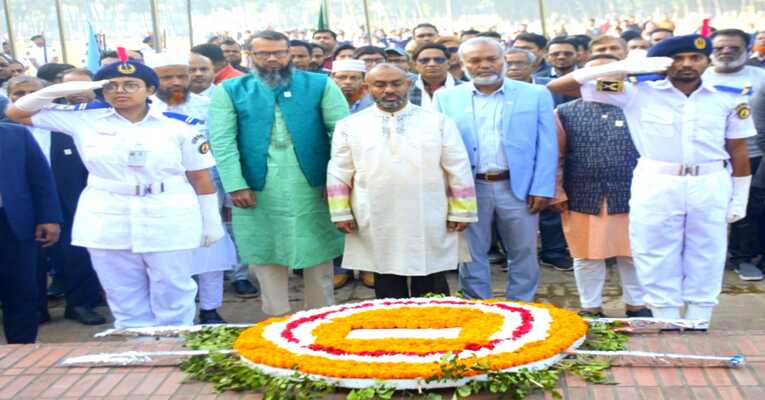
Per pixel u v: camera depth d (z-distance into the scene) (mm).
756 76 7551
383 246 5297
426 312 4277
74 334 6613
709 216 4809
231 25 16781
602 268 5957
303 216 5566
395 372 3350
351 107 7613
